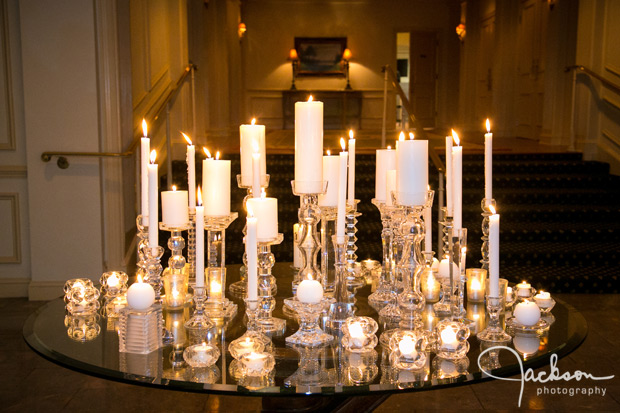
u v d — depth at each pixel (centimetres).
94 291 193
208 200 190
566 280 468
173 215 189
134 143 464
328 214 191
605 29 674
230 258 489
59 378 322
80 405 291
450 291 185
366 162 652
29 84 443
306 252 177
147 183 183
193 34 789
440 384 137
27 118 445
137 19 538
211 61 985
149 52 573
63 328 178
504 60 1014
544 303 187
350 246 220
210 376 142
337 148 770
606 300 453
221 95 997
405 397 302
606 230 541
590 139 700
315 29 1279
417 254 177
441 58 1288
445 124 1303
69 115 446
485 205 192
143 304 157
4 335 382
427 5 1273
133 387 313
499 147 804
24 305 444
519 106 995
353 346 156
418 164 159
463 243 170
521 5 974
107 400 297
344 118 1251
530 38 939
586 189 639
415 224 172
